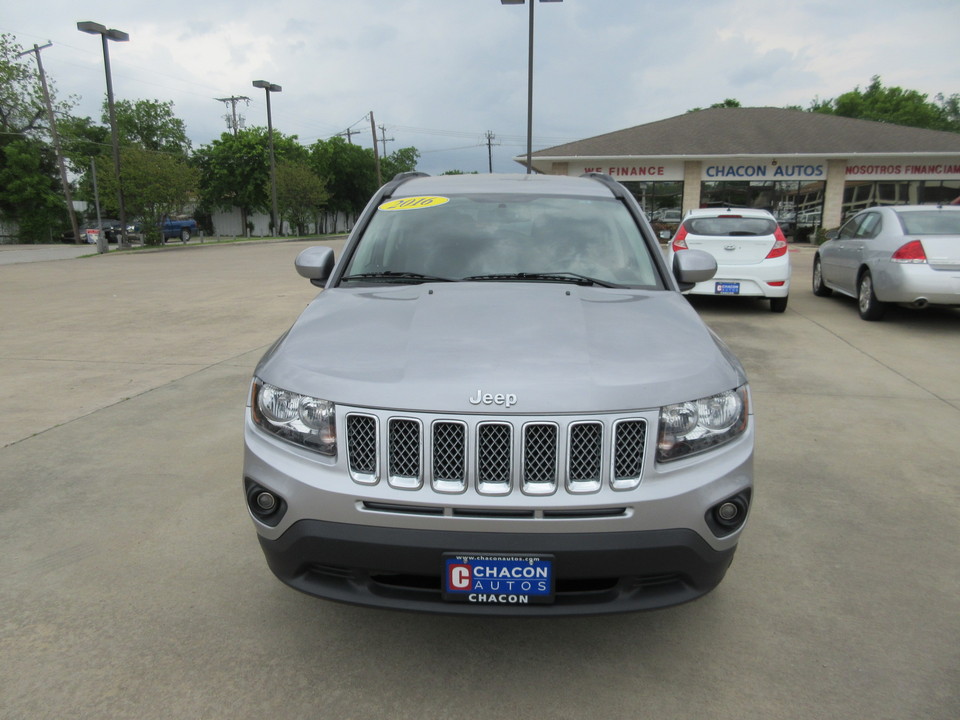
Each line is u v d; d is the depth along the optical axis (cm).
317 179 5069
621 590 211
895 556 308
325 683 227
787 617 263
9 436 459
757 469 405
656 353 228
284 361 232
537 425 200
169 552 310
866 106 5044
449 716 212
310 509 208
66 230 4550
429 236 332
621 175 2511
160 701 218
